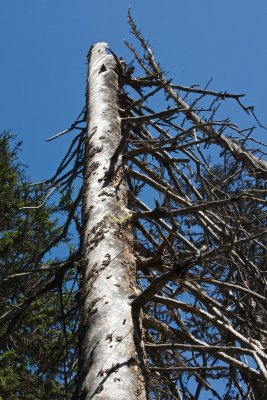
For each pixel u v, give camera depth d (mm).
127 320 2980
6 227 7957
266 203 4055
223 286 3715
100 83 5832
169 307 3947
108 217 3818
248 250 4785
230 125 4906
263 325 4316
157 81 6125
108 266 3414
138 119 5188
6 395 7375
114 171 4297
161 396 3555
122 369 2684
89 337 2969
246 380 3879
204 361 3889
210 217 4688
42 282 4398
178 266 2689
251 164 5398
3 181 8727
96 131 4945
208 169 5254
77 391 2719
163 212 3721
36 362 7395
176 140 4652
